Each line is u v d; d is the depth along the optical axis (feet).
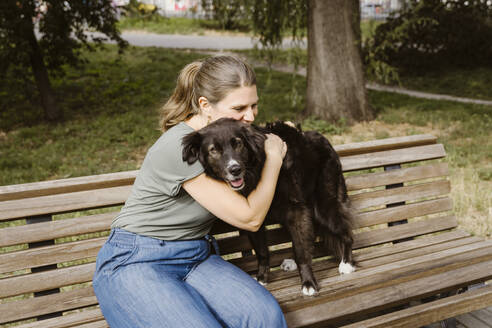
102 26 37.01
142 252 6.26
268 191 6.73
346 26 29.96
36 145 29.84
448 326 8.98
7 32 31.53
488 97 41.81
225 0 32.48
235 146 6.40
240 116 6.91
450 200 10.47
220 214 6.46
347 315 7.42
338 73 30.35
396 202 10.05
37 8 32.81
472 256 8.55
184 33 78.95
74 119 36.22
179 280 6.40
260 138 6.77
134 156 26.07
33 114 38.06
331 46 30.07
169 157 6.21
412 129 28.63
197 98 6.92
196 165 6.28
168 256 6.39
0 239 7.22
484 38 52.60
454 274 8.16
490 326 9.28
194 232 6.72
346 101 30.66
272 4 32.04
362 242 9.59
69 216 15.81
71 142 29.25
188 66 7.20
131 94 42.27
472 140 25.34
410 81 49.85
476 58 53.72
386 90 45.11
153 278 6.03
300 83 45.29
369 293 7.62
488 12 53.31
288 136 8.61
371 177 9.87
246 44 68.85
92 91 43.70
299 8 31.40
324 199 8.92
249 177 6.81
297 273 8.70
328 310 7.34
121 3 42.45
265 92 41.98
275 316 6.13
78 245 7.68
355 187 9.74
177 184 6.22
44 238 7.48
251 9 32.22
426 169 10.34
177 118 7.26
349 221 9.15
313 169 8.73
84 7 34.12
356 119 30.96
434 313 7.57
